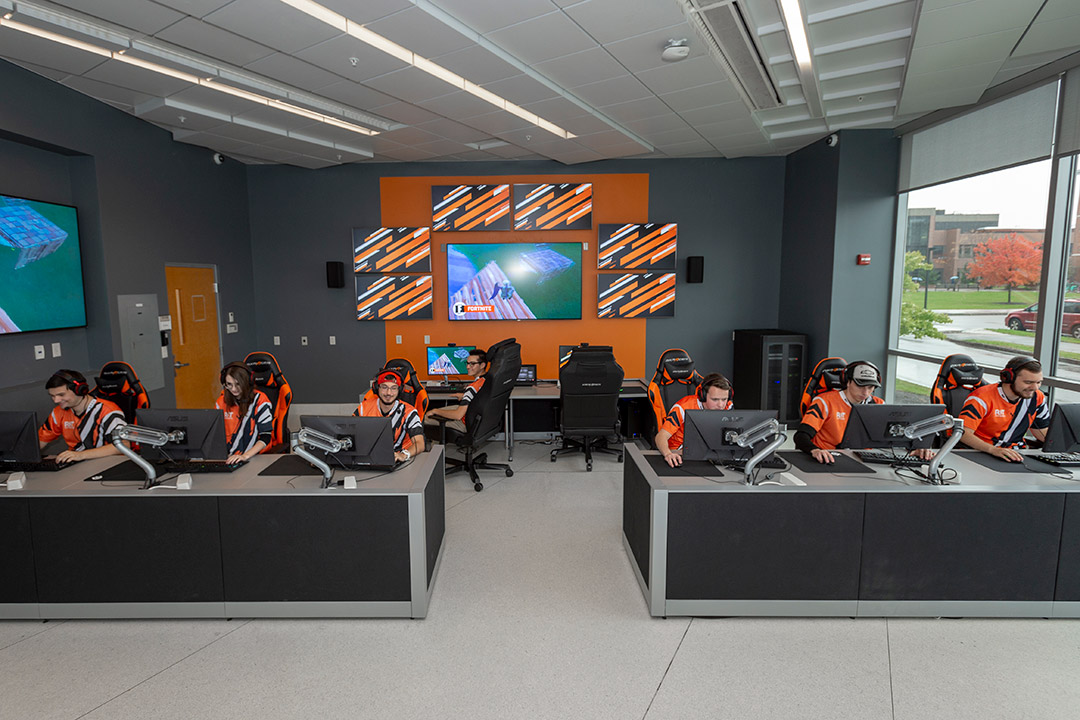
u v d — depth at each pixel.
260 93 4.49
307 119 5.18
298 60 3.82
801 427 3.50
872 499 2.76
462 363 6.27
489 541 3.77
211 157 6.41
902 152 5.71
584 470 5.28
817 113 5.08
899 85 4.55
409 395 4.71
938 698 2.28
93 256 4.88
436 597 3.07
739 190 6.95
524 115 5.09
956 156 5.04
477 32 3.48
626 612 2.92
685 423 2.92
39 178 4.50
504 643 2.66
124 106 4.89
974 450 3.39
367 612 2.85
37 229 4.40
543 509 4.33
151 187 5.44
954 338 5.16
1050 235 4.17
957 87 4.38
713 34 3.59
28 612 2.82
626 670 2.46
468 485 4.88
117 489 2.79
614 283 6.96
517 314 7.05
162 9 3.11
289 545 2.80
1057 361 4.21
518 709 2.23
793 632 2.74
